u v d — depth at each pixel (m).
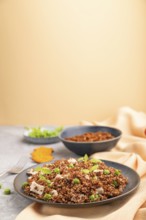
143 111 2.18
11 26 2.21
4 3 2.19
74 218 0.96
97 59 2.16
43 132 1.83
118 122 1.92
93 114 2.22
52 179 1.11
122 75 2.15
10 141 1.88
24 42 2.22
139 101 2.17
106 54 2.14
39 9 2.16
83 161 1.25
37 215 1.01
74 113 2.24
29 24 2.19
